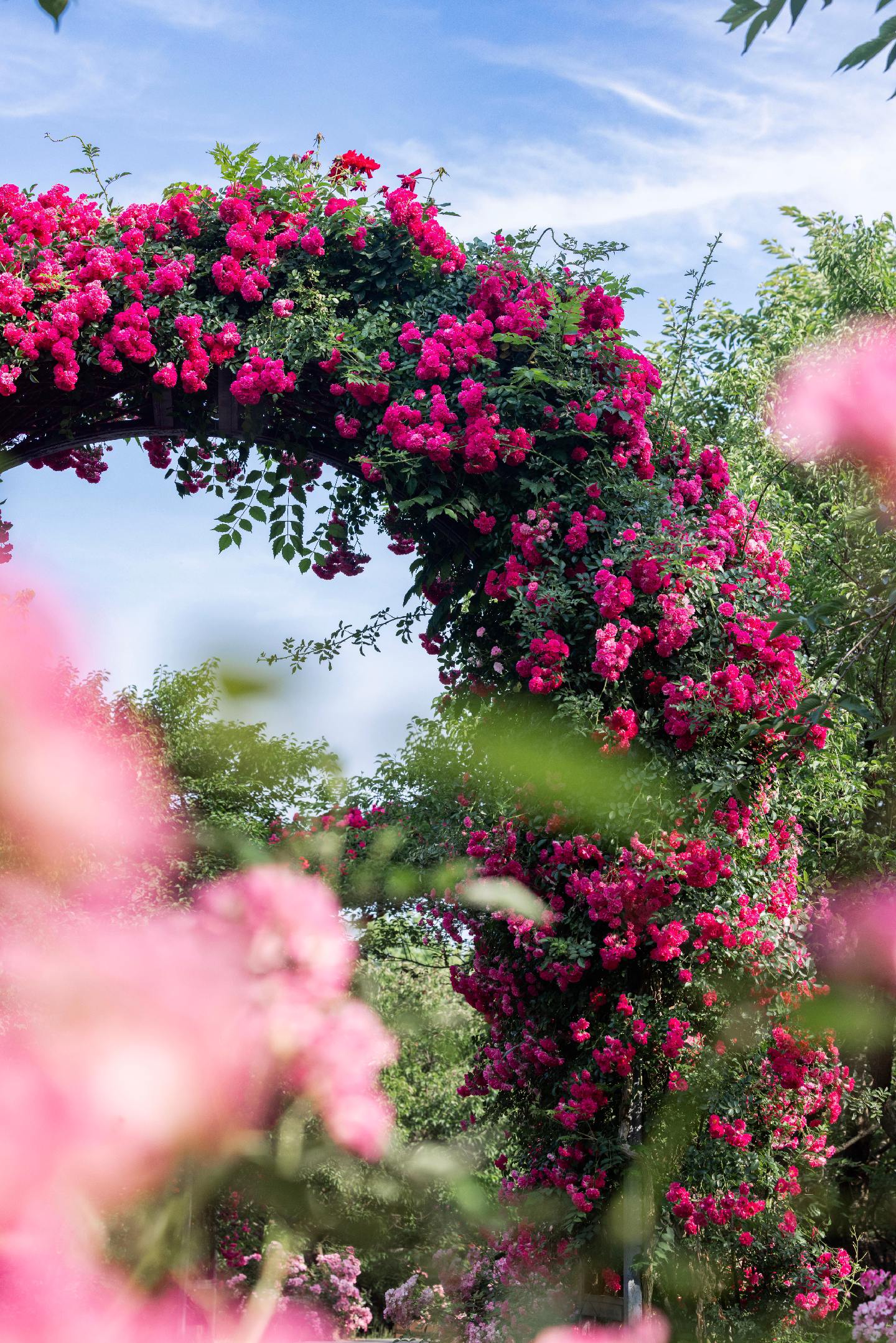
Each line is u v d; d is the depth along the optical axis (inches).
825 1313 166.2
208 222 178.7
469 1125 146.9
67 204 171.2
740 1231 158.9
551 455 172.2
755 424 290.2
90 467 194.9
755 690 157.9
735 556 174.9
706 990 156.4
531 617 160.1
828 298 361.4
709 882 150.6
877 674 229.1
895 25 57.6
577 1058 161.2
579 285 179.0
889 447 117.5
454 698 178.9
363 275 182.2
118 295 169.5
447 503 167.9
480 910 156.2
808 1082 162.9
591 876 151.8
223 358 171.8
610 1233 151.8
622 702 157.8
